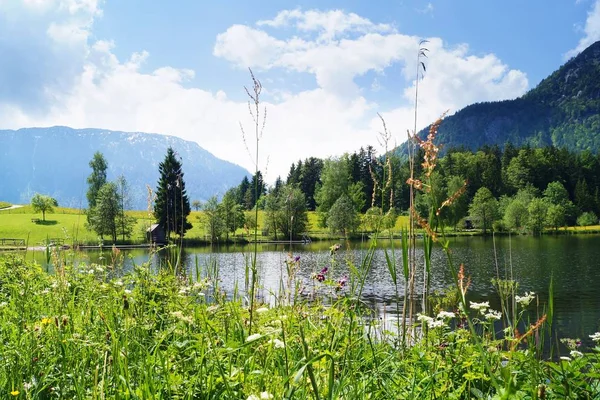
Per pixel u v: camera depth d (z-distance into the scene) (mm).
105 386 2846
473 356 3404
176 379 2826
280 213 59656
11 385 3105
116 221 49969
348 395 2898
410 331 4148
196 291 4949
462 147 176500
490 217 101062
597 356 3301
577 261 50906
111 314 4062
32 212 109188
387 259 3936
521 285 35125
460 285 1828
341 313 3510
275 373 2916
